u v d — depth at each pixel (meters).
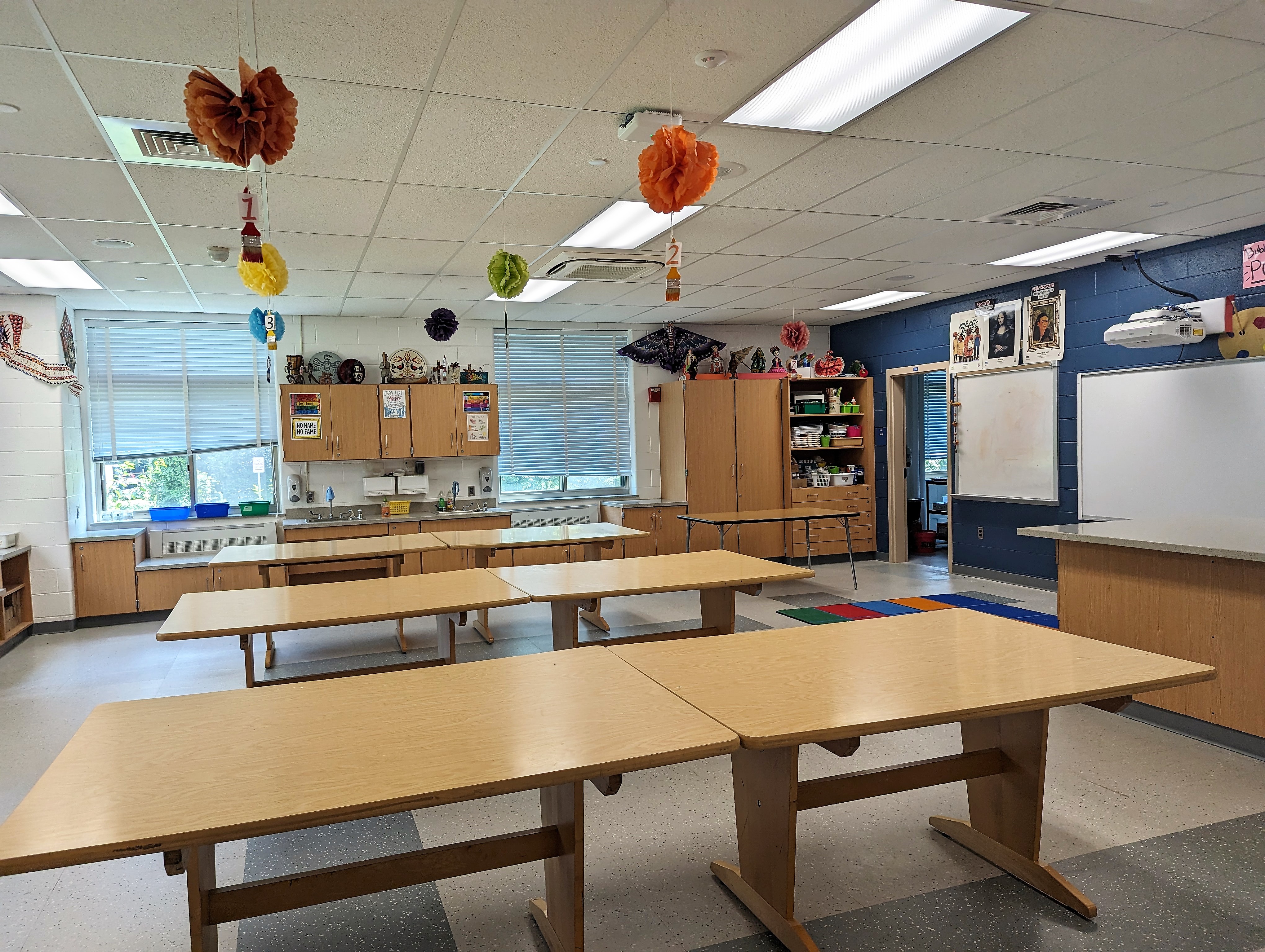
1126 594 3.79
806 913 2.31
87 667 5.35
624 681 2.14
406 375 7.82
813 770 3.37
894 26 2.58
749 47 2.69
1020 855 2.46
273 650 5.52
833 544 9.12
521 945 2.20
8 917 2.43
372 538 5.92
